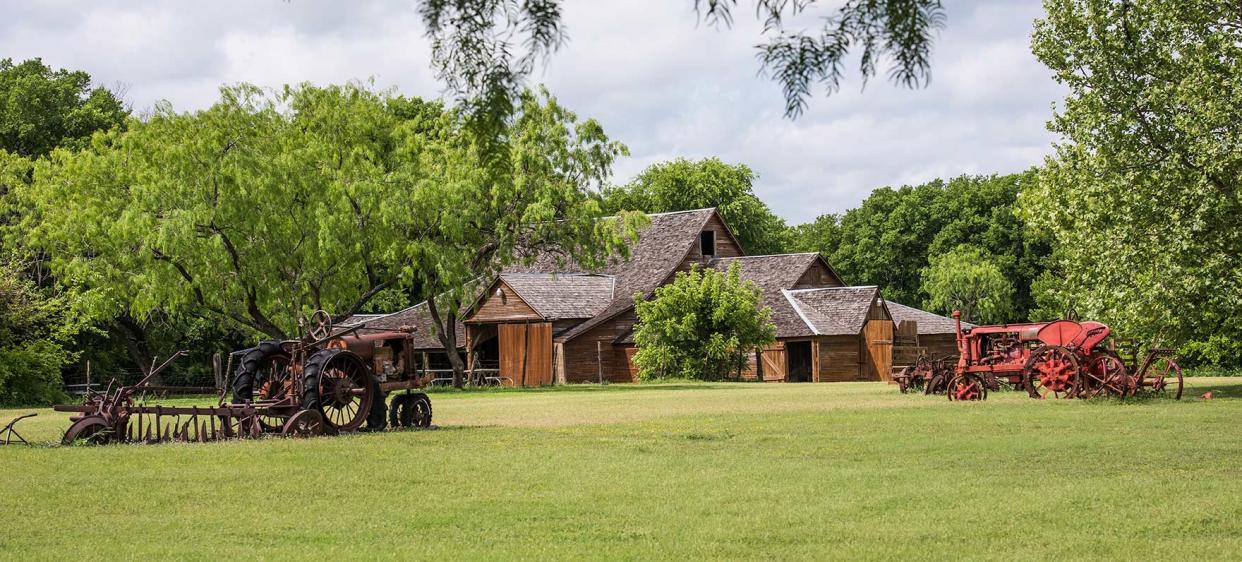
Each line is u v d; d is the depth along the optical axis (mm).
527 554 9461
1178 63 28312
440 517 11172
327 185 41219
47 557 9484
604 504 11781
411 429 21141
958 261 82062
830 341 55156
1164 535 9922
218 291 40969
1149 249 27438
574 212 46312
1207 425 19312
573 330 54812
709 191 89938
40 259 50500
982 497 11812
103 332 44906
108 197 40844
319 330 20516
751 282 52906
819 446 17016
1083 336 26844
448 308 48219
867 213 96625
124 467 14953
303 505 11961
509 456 16000
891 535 10008
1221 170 26516
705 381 51562
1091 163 29219
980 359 28328
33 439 20062
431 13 5418
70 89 56312
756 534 10141
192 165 39750
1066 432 18344
